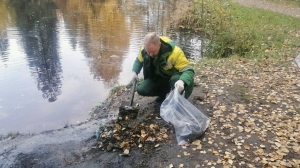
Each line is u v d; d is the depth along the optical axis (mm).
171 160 3441
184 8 16891
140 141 3801
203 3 13875
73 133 4363
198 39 12703
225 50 9734
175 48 3914
